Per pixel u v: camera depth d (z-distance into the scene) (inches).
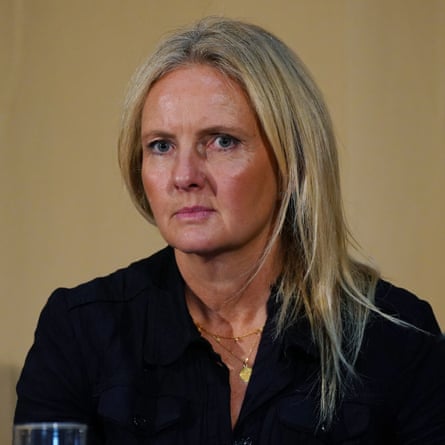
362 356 297.4
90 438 292.0
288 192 292.8
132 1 539.8
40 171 536.4
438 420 297.1
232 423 285.7
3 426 517.7
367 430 286.7
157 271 313.1
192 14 538.9
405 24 539.8
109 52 538.6
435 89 538.0
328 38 542.9
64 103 538.0
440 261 536.4
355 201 537.3
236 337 299.9
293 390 288.0
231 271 295.1
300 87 292.7
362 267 321.4
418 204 538.3
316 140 295.7
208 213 280.5
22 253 532.1
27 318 529.7
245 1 542.0
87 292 311.6
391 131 539.5
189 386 289.6
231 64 283.7
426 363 300.8
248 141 282.4
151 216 314.2
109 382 293.1
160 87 285.6
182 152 277.7
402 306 312.8
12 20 534.9
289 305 300.5
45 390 301.7
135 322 302.8
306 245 300.5
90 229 537.3
